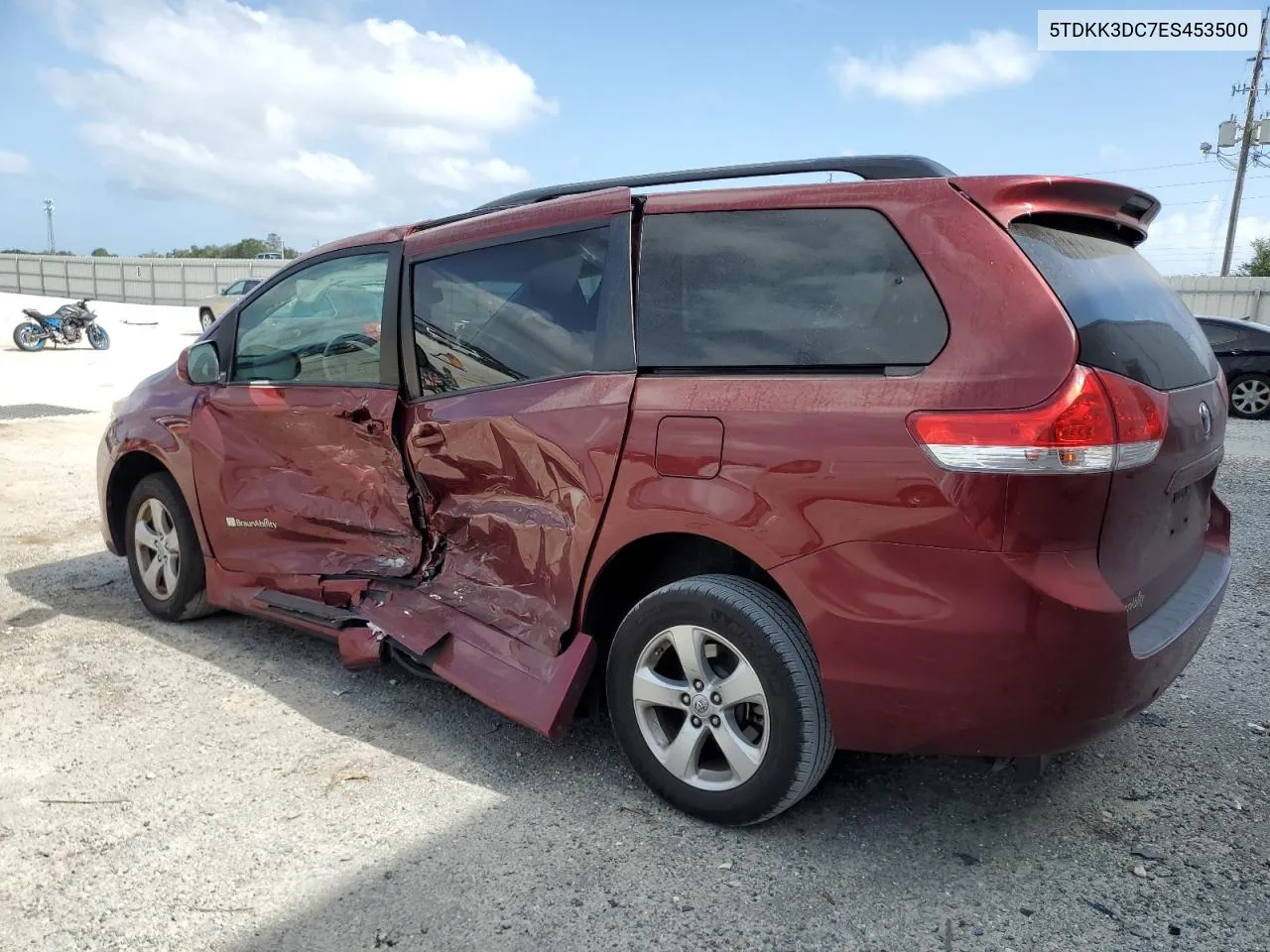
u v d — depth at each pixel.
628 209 2.92
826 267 2.56
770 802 2.59
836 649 2.41
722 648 2.69
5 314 31.03
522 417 3.03
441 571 3.46
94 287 49.28
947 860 2.57
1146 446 2.32
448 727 3.43
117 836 2.74
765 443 2.49
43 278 50.53
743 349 2.62
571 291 3.02
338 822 2.80
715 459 2.57
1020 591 2.20
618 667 2.86
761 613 2.53
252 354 4.13
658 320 2.79
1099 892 2.41
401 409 3.50
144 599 4.67
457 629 3.28
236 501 4.07
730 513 2.53
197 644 4.29
